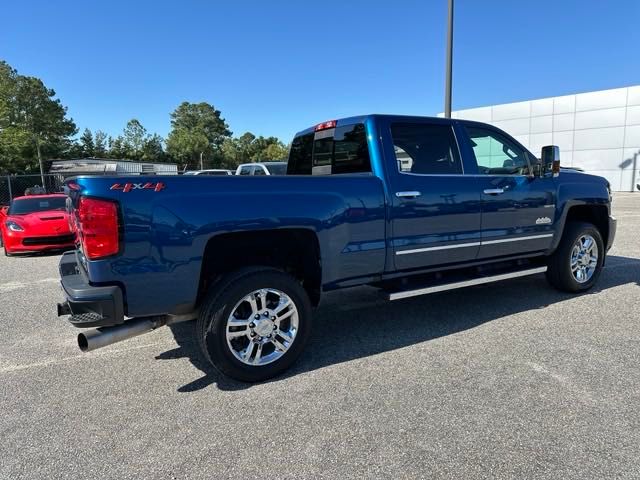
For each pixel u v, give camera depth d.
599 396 3.21
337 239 3.88
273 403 3.26
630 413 2.98
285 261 4.06
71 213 3.74
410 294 4.28
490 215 4.79
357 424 2.95
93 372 3.87
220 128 112.62
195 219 3.27
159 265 3.19
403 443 2.73
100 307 3.04
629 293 5.80
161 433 2.91
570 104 28.22
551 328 4.59
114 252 3.05
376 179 4.11
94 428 2.99
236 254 3.88
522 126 30.34
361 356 4.04
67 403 3.33
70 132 60.91
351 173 4.57
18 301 6.30
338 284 4.02
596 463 2.50
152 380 3.69
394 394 3.32
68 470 2.56
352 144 4.53
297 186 3.69
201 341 3.50
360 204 3.97
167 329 4.91
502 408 3.08
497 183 4.82
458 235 4.58
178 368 3.92
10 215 10.93
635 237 10.47
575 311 5.11
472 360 3.87
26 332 4.96
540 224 5.21
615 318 4.84
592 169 27.81
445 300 5.69
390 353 4.09
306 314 3.74
